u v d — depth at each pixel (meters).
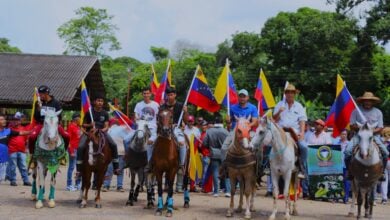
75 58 30.14
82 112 11.86
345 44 35.09
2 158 14.84
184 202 11.87
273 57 40.75
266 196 14.79
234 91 12.91
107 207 11.41
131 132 12.35
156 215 10.45
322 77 36.34
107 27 61.06
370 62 36.66
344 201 14.10
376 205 13.71
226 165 10.52
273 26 40.47
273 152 10.10
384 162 10.43
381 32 31.69
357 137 10.22
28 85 26.83
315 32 35.16
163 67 48.53
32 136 11.62
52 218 9.75
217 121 14.34
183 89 43.88
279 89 36.38
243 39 43.84
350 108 11.74
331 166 14.36
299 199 14.48
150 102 11.99
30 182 16.06
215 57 47.28
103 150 11.09
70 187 14.47
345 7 33.94
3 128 15.13
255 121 10.42
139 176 12.13
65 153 11.72
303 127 10.84
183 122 11.43
